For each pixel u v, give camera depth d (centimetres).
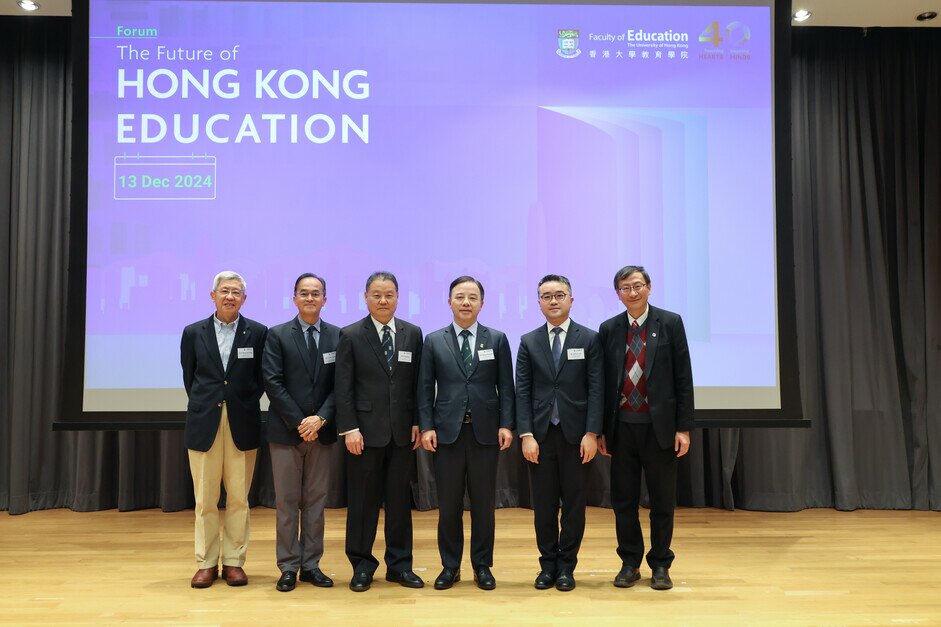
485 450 289
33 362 457
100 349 363
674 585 294
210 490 293
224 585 294
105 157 371
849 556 343
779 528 405
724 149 383
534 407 292
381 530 399
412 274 378
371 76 382
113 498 461
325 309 374
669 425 284
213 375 293
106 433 456
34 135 464
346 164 379
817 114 475
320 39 381
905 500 459
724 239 379
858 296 469
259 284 373
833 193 470
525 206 380
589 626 246
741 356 375
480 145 382
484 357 291
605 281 378
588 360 292
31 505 453
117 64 374
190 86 376
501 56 384
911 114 478
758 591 287
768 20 388
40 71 468
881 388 465
